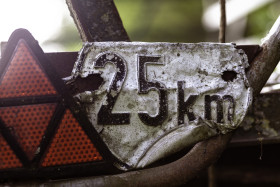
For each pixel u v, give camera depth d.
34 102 0.54
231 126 0.59
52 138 0.55
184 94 0.59
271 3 2.62
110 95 0.57
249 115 0.72
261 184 1.01
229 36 2.87
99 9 0.63
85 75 0.57
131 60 0.58
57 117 0.54
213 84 0.59
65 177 0.56
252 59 0.62
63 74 0.59
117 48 0.58
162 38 3.99
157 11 3.97
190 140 0.58
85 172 0.55
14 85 0.54
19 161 0.54
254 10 2.60
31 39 0.54
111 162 0.56
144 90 0.58
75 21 0.64
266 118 0.72
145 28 3.96
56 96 0.54
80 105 0.56
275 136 0.72
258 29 2.73
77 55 0.59
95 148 0.55
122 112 0.57
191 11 3.98
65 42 3.82
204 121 0.59
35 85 0.54
